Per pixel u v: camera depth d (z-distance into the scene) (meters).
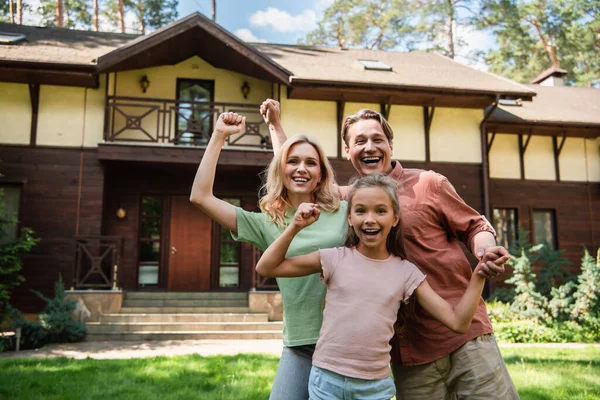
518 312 8.90
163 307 8.98
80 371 4.70
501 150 12.59
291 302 2.02
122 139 10.32
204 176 2.08
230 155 9.86
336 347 1.77
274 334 8.09
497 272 1.65
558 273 9.84
